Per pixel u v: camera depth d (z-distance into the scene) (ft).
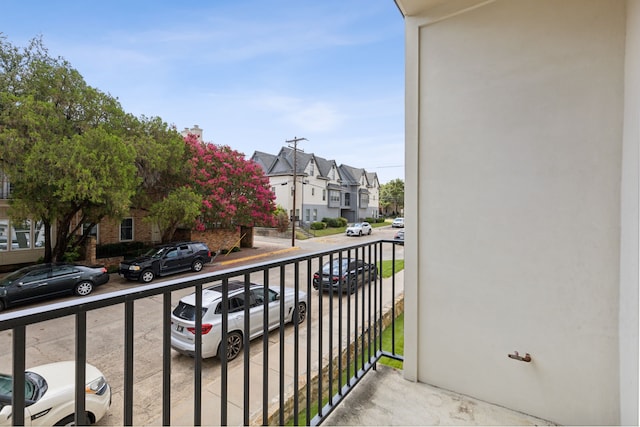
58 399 8.27
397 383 6.15
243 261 40.86
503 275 5.39
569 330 4.88
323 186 87.97
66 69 27.04
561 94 4.92
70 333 16.65
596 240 4.67
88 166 24.67
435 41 6.03
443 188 5.94
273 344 15.34
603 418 4.63
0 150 22.25
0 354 13.00
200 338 2.97
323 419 4.91
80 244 32.96
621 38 4.49
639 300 4.00
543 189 5.05
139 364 13.52
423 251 6.15
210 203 40.22
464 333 5.76
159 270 30.35
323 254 4.97
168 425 2.66
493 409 5.37
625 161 4.36
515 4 5.29
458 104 5.79
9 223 33.09
